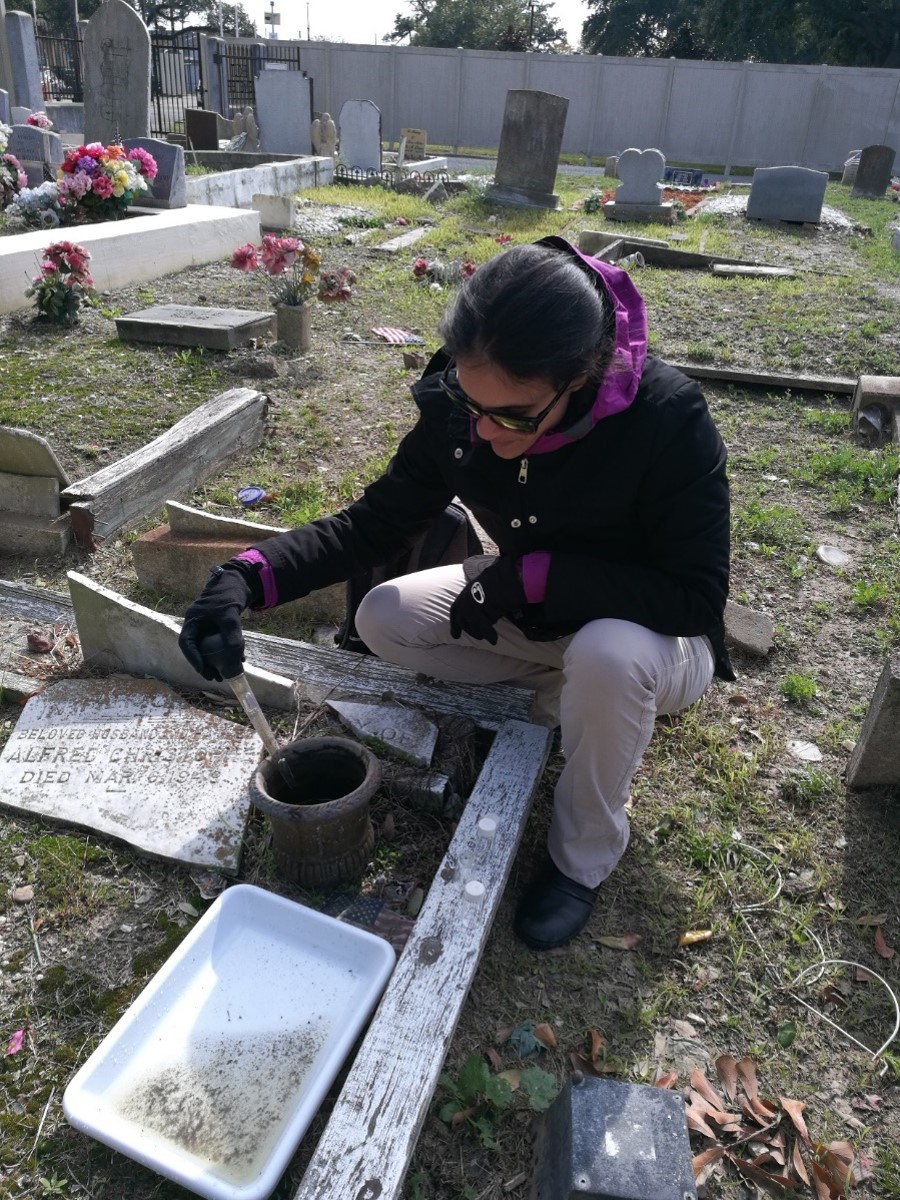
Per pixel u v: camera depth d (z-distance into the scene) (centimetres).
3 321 636
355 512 224
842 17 2986
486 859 204
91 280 640
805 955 207
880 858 232
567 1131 153
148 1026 177
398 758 241
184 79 2586
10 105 1638
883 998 199
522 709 254
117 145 948
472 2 4838
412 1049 164
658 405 179
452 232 1108
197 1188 151
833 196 1783
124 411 488
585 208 1405
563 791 207
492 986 196
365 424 494
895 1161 169
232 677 194
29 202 834
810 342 708
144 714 256
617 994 196
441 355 207
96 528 355
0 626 302
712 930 211
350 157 1549
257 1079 170
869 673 307
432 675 254
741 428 529
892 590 356
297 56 2641
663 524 187
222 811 228
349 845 207
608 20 3944
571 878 210
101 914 207
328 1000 183
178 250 821
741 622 320
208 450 418
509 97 1348
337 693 263
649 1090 159
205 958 190
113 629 272
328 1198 142
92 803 231
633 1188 143
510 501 196
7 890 212
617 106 2614
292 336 600
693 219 1380
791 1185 164
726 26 3183
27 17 1598
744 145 2600
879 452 489
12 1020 184
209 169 1466
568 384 158
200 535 332
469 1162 166
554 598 191
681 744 268
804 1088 181
